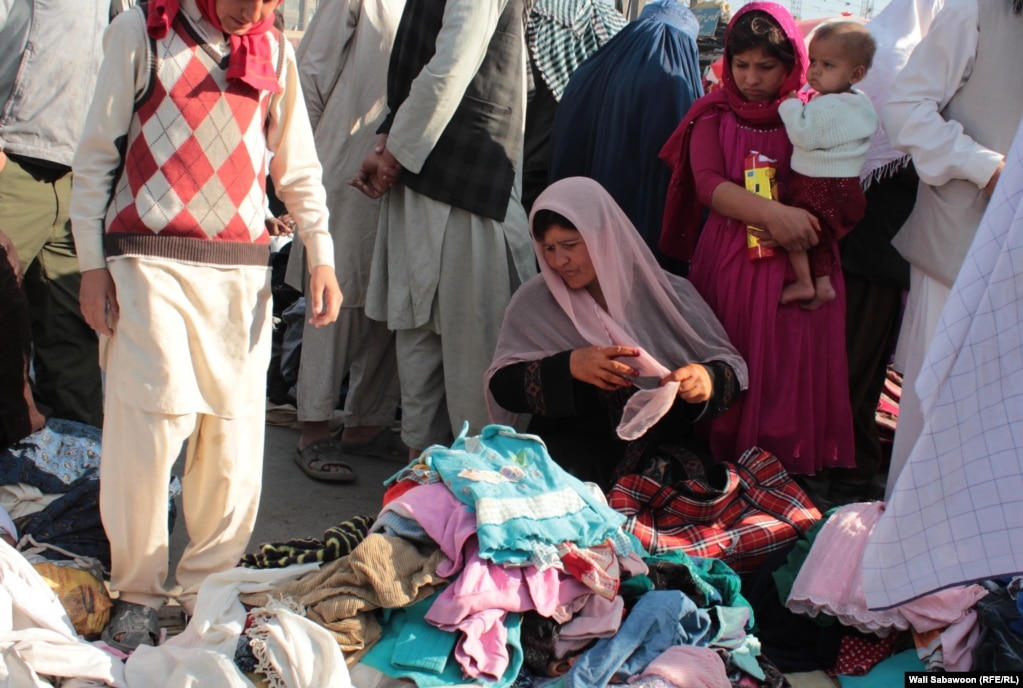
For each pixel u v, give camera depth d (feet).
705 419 10.96
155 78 8.60
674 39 13.12
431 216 12.35
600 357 10.52
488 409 11.83
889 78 12.43
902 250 11.48
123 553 9.36
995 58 10.47
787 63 10.99
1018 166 7.86
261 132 9.26
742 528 10.25
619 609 8.74
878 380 13.07
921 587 8.14
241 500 9.71
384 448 14.52
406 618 8.48
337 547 9.45
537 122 14.80
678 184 11.97
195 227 8.82
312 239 9.84
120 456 9.11
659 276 11.23
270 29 9.09
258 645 8.14
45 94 11.65
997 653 8.65
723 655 8.94
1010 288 7.67
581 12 14.19
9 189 11.64
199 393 9.18
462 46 11.62
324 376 13.53
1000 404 7.75
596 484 10.31
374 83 13.43
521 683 8.41
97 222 8.86
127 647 9.08
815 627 9.62
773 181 10.98
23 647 7.89
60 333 12.44
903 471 8.30
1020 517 7.64
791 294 11.02
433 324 12.70
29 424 10.68
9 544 9.66
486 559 8.45
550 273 11.23
